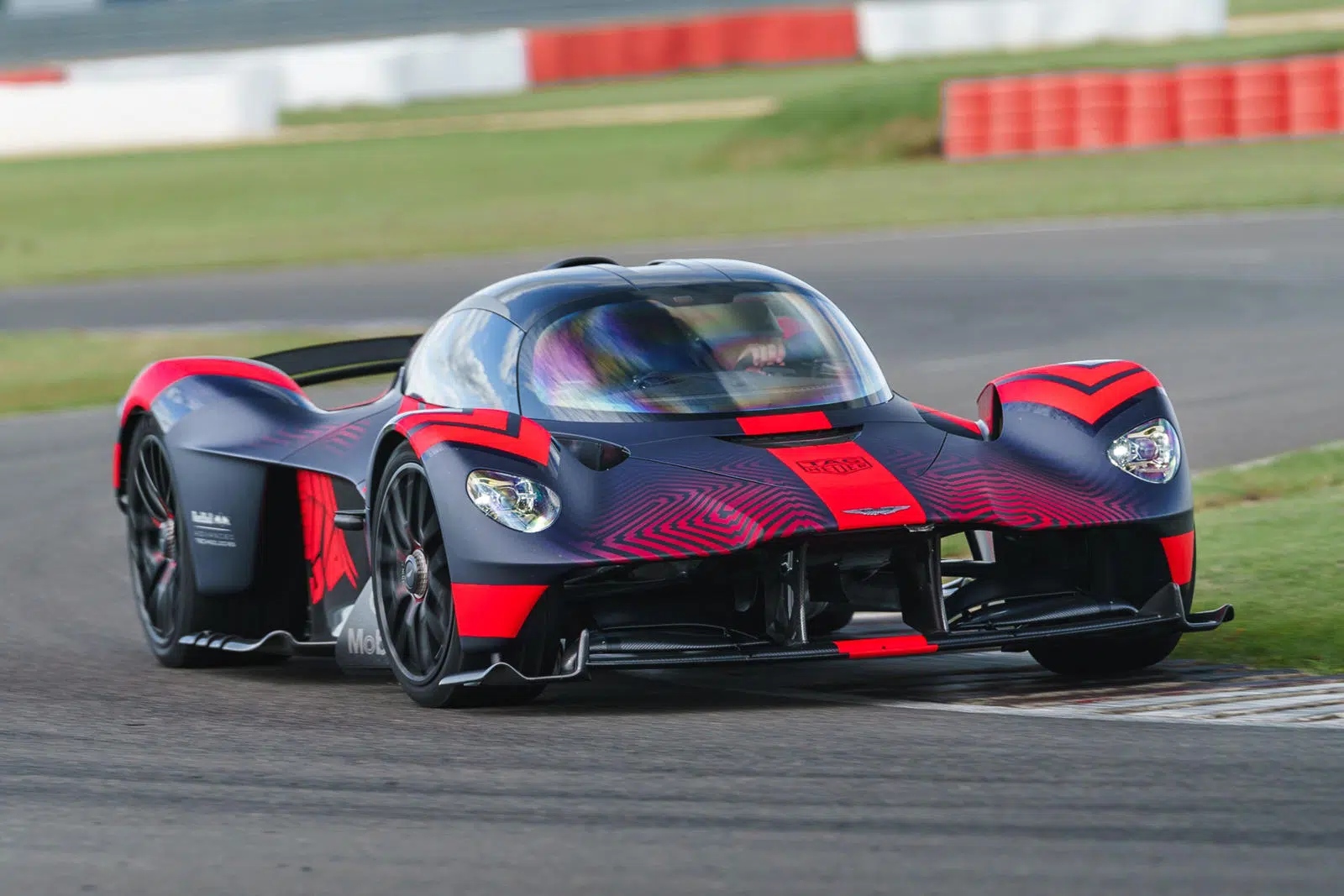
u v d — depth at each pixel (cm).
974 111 10419
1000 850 1151
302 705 1852
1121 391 1878
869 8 16812
